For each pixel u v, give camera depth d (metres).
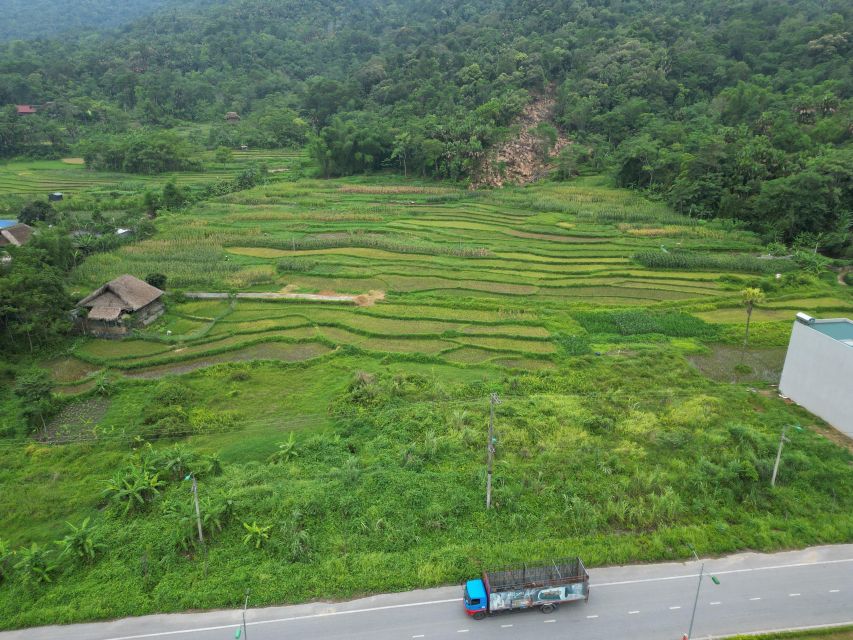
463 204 126.81
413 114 166.00
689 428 49.81
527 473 43.88
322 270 88.44
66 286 74.25
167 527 38.84
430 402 53.91
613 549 36.88
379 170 159.25
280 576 35.06
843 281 84.94
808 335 52.16
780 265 86.75
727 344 66.50
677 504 40.00
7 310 61.03
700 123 140.50
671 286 82.62
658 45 171.25
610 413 51.81
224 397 55.19
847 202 98.88
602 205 120.06
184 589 34.25
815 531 38.34
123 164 158.88
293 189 140.38
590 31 184.88
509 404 53.31
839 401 49.28
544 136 152.00
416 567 35.62
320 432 49.84
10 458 46.56
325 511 40.09
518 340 66.81
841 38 150.88
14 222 108.38
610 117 153.50
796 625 32.19
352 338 67.50
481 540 37.88
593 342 66.69
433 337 67.06
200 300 77.88
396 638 31.38
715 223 105.69
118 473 43.38
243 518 39.53
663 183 124.94
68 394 55.44
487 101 163.12
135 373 60.25
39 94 198.38
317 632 31.72
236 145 186.00
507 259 93.38
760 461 43.28
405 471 44.12
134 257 93.00
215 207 126.94
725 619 32.47
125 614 32.88
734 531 38.44
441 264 91.06
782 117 122.69
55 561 35.97
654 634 31.56
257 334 68.19
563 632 31.73
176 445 46.28
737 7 191.50
